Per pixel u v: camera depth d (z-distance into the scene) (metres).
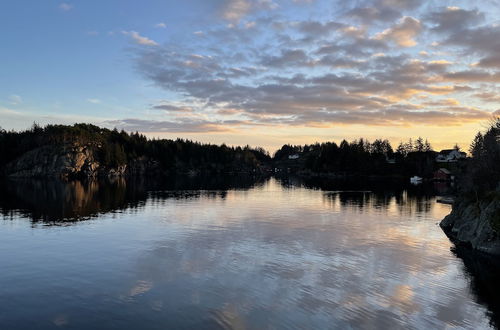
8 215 54.91
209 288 24.02
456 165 137.75
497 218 37.44
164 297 22.47
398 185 139.00
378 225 49.28
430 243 39.59
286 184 142.25
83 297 22.42
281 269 28.33
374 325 19.41
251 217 54.19
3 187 112.94
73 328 18.45
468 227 41.94
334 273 27.75
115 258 31.02
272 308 21.08
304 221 51.12
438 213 62.88
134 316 19.80
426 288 25.38
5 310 20.50
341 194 96.75
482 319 20.64
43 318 19.55
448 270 29.86
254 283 25.09
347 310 21.11
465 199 52.19
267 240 38.44
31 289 23.70
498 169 56.06
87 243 36.53
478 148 75.81
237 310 20.72
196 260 30.55
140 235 40.50
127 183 140.25
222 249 34.34
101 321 19.20
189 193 96.44
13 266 28.67
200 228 44.94
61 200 76.50
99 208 63.91
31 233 41.44
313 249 34.91
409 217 57.62
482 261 33.00
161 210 61.56
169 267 28.52
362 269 29.00
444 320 20.41
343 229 45.56
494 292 24.88
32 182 142.38
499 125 74.25
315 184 142.88
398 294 23.97
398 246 37.34
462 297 23.91
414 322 20.00
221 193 97.19
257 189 113.38
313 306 21.48
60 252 33.00
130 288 23.92
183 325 18.84
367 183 151.50
